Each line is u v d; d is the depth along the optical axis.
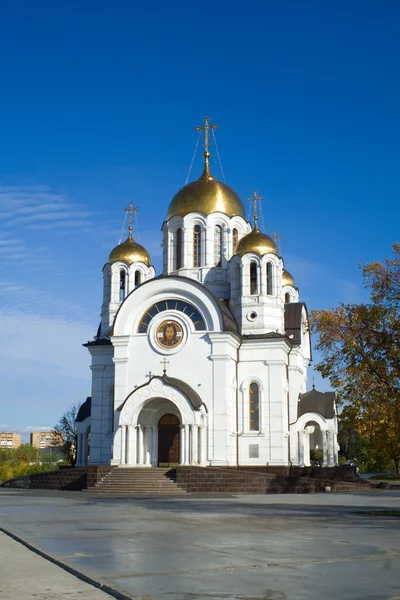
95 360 62.03
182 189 67.00
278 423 56.97
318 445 75.06
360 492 50.81
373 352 33.12
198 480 48.84
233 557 16.48
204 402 54.94
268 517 27.11
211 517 27.17
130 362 57.16
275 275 61.25
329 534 21.02
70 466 65.06
